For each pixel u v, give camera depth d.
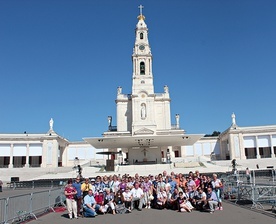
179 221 13.59
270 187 17.50
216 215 15.05
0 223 13.02
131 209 17.34
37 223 14.11
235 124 72.19
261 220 13.24
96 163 71.69
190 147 80.25
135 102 72.25
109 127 78.62
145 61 76.00
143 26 78.94
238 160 61.69
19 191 35.06
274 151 70.31
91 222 14.05
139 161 61.09
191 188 18.47
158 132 70.88
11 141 71.12
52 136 71.44
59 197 20.98
